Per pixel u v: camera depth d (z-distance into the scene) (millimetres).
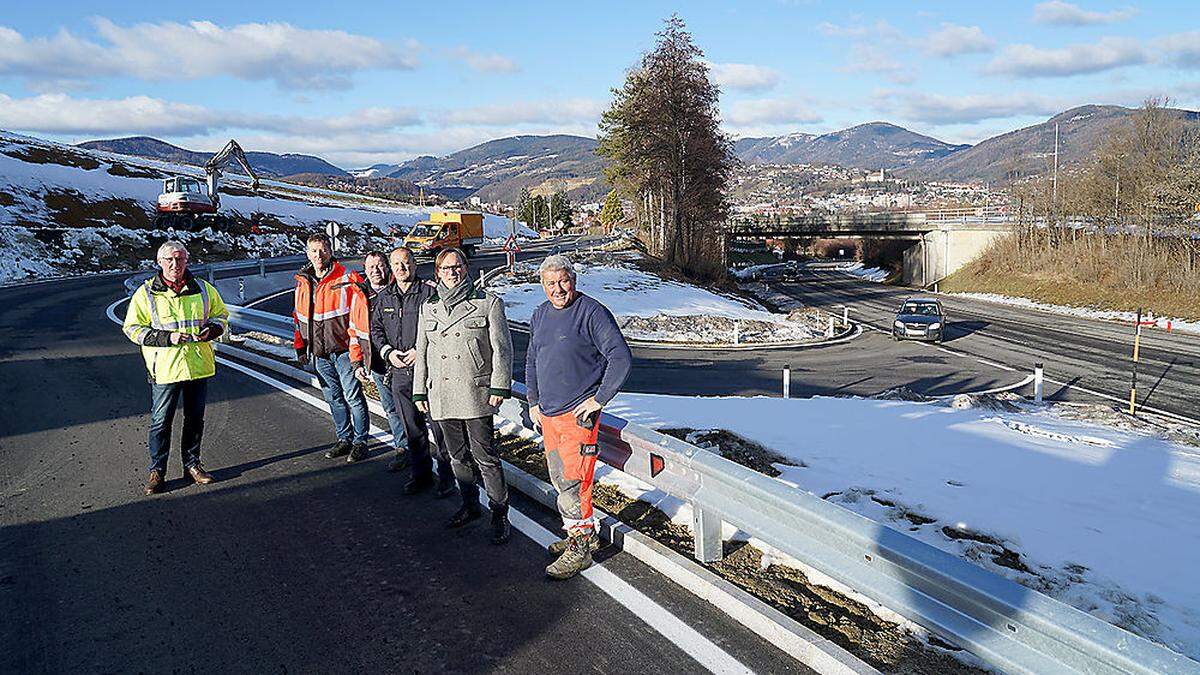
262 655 3502
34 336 14875
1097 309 42438
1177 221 43625
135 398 9148
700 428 7434
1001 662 2584
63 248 34469
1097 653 2273
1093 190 50719
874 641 3441
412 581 4250
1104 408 12023
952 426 8680
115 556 4613
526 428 6301
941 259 63719
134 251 37312
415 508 5414
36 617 3857
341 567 4445
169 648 3562
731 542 4562
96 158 62656
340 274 6551
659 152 45750
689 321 27078
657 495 5320
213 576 4332
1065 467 7039
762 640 3521
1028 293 49938
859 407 9656
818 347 25703
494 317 4676
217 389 9539
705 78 45438
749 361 21547
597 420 4340
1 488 5867
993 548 4742
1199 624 3914
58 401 9000
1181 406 18516
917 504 5477
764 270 82125
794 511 3400
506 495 4793
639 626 3682
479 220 43469
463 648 3529
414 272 5547
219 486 5922
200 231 42531
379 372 6074
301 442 7156
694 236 46531
